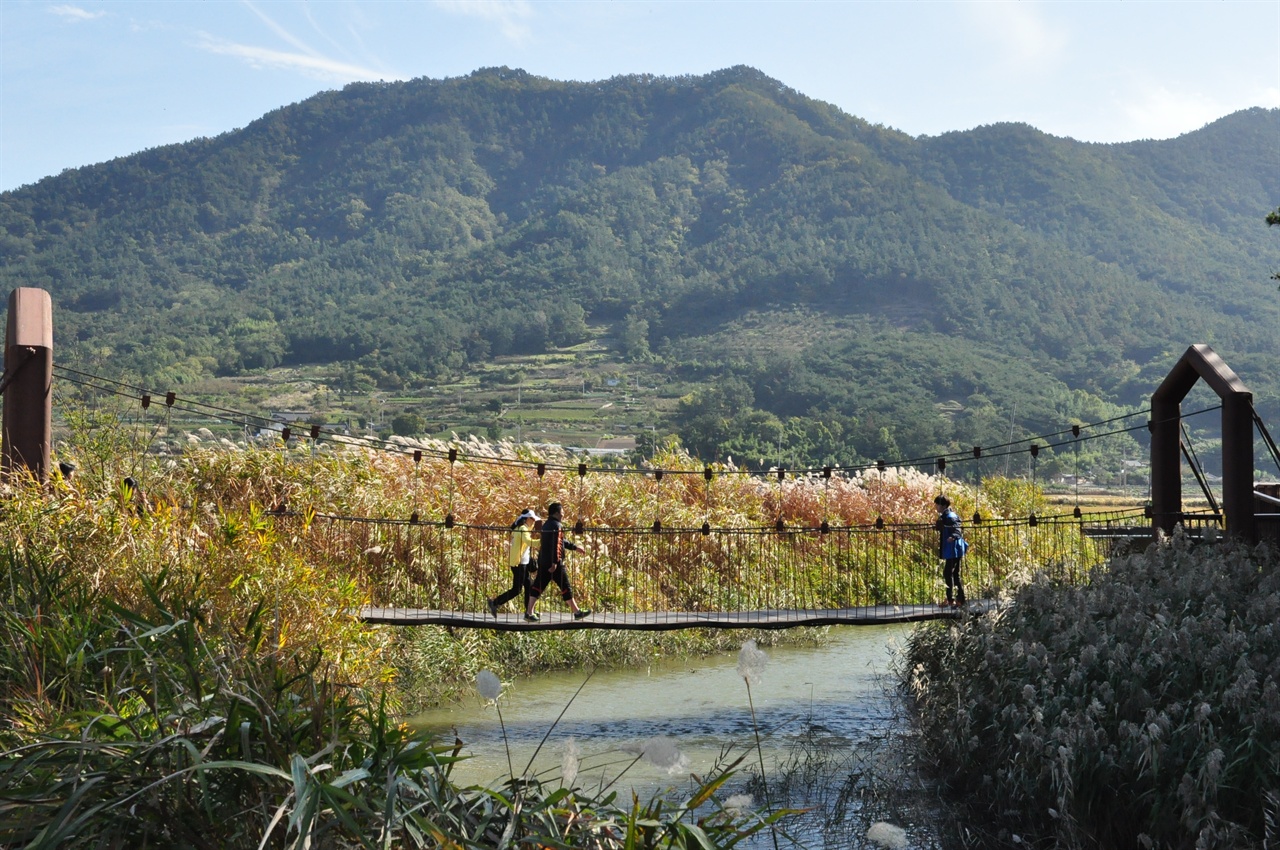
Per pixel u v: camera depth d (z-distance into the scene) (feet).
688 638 48.93
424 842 12.92
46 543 27.40
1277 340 472.85
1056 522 44.27
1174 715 22.68
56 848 12.09
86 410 41.47
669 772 10.45
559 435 343.46
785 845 23.27
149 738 14.02
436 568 44.19
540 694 39.96
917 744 30.22
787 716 36.40
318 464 47.42
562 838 13.48
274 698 15.38
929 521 64.44
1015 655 27.40
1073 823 21.62
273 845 12.82
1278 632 24.82
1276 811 18.76
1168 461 39.29
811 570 55.83
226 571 28.73
